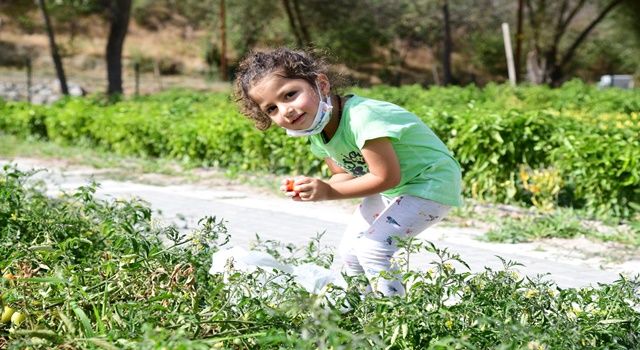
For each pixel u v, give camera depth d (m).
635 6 42.34
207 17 48.75
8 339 3.71
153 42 48.06
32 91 32.84
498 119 10.20
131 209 5.30
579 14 57.06
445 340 2.97
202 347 2.73
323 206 10.02
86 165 14.56
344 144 4.18
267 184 11.82
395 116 4.08
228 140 13.62
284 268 4.36
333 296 3.79
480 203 10.23
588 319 3.56
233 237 7.82
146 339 2.83
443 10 42.94
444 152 4.29
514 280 3.95
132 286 3.88
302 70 4.00
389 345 3.25
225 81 43.53
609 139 9.44
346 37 46.06
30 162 14.91
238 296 3.81
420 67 55.00
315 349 3.07
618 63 55.44
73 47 43.03
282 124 4.06
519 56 39.25
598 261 7.10
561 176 9.81
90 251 4.79
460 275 3.65
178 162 14.70
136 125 15.51
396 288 4.16
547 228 8.36
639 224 8.50
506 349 2.96
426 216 4.23
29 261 4.21
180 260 4.17
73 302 3.49
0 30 43.97
